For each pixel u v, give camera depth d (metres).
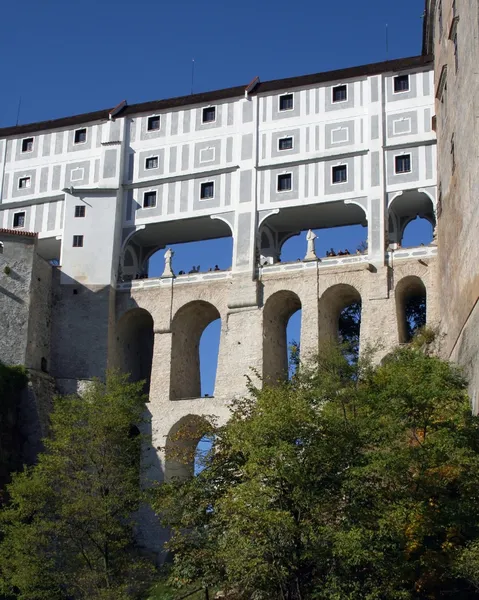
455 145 55.69
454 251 55.38
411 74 70.31
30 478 55.66
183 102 76.50
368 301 65.44
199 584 52.06
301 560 38.62
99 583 50.69
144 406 69.00
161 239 77.50
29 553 52.09
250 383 47.69
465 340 50.72
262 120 73.69
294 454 39.31
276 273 69.12
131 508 54.00
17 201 79.44
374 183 68.56
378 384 45.31
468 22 51.25
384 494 39.59
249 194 72.12
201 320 74.25
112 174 76.12
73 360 71.38
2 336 69.06
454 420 42.75
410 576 39.03
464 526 39.03
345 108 71.56
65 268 73.75
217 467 44.44
